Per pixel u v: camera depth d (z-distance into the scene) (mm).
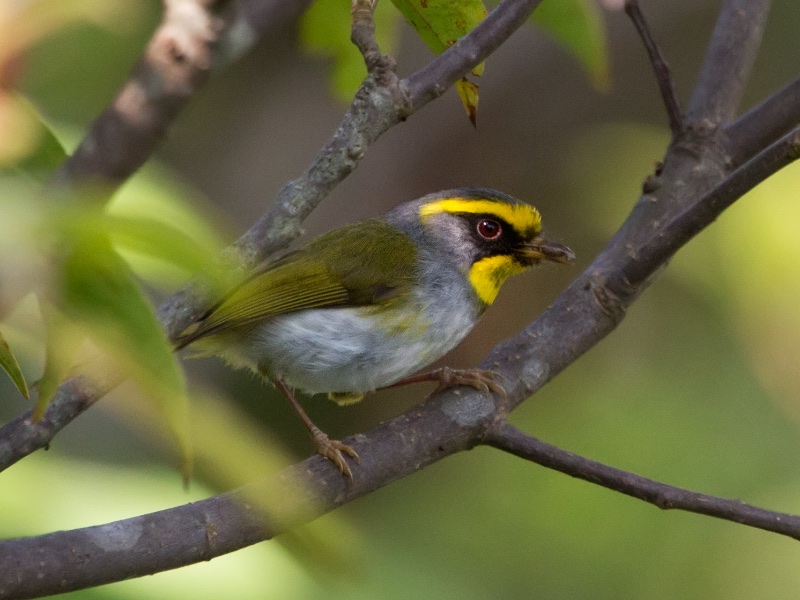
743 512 7020
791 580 13516
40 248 2605
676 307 15516
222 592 8078
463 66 6602
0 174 3691
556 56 17875
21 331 5938
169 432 3137
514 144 18172
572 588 13680
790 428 14289
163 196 6676
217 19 7250
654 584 13703
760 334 14797
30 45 5102
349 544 4859
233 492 6637
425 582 13336
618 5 9344
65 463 8320
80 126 11977
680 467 13891
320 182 6391
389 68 6438
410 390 16969
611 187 17375
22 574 5973
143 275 5938
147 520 6383
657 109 18969
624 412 14648
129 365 2898
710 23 18906
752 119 9633
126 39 12508
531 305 17234
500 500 14492
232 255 6223
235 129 17047
